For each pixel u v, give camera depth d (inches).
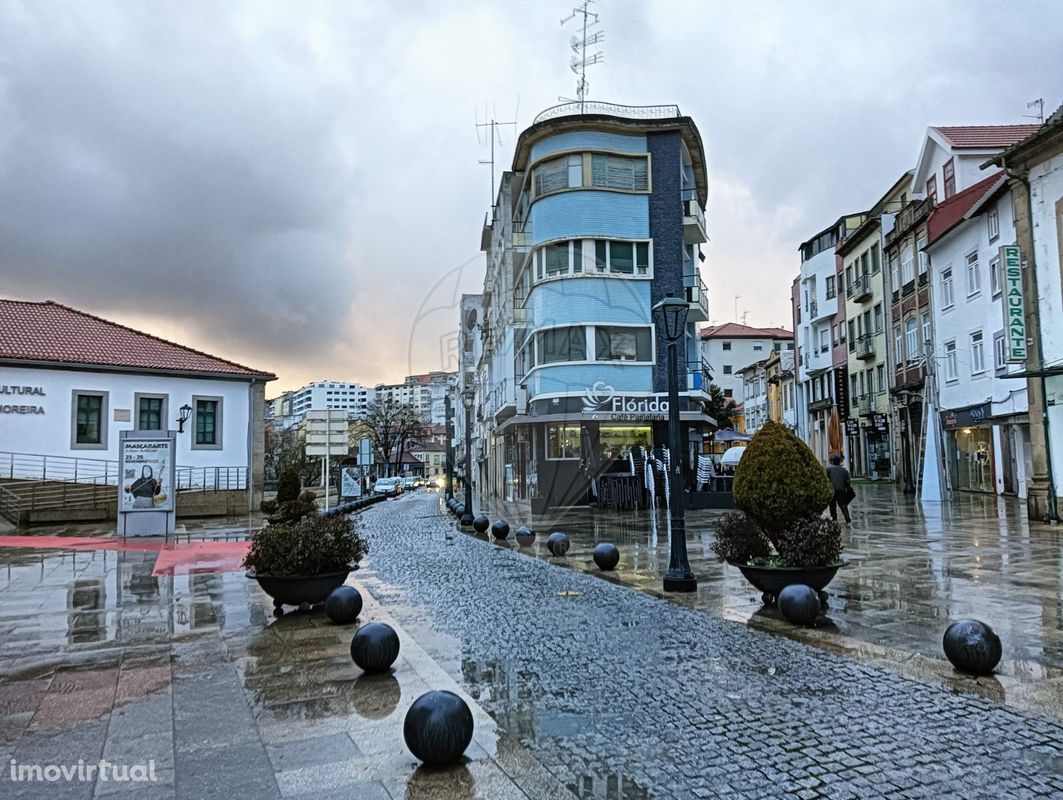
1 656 228.4
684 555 350.3
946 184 1120.2
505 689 195.6
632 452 935.7
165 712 174.2
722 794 131.8
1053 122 612.4
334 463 2391.7
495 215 1465.3
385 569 442.6
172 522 690.2
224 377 1099.9
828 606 296.7
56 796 129.0
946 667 208.2
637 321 1067.3
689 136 1115.3
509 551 534.6
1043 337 615.2
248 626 271.7
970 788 132.6
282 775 138.0
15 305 1079.0
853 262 1547.7
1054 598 303.7
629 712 176.4
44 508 836.0
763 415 2549.2
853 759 146.2
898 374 1304.1
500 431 1333.7
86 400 996.6
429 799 127.9
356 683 197.2
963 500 920.9
